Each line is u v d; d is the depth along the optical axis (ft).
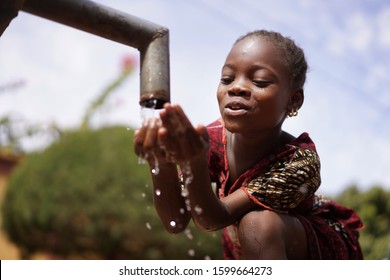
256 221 6.66
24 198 29.43
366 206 29.37
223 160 7.47
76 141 29.45
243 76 6.56
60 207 28.53
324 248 7.51
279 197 6.81
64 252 29.35
